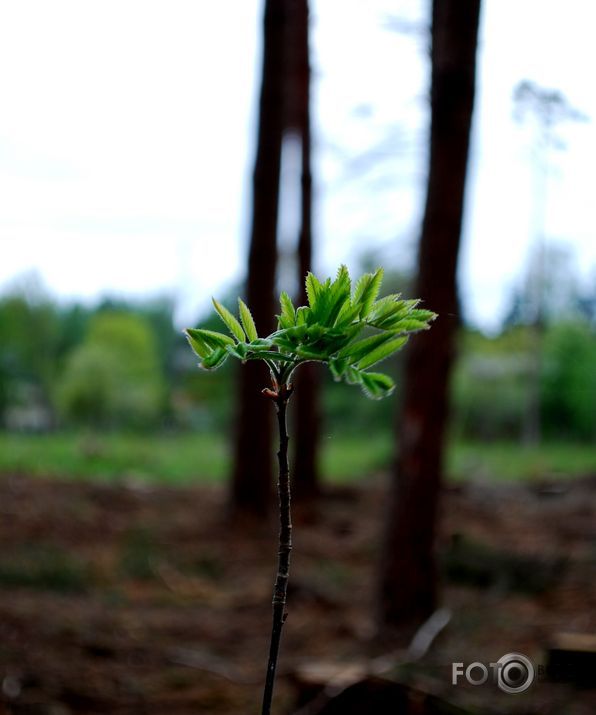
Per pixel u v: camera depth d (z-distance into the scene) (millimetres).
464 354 26188
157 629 6957
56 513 11281
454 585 8133
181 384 32281
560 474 18578
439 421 6512
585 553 9516
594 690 5074
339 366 1241
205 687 5625
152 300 34812
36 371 30359
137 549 9836
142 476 16734
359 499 14062
